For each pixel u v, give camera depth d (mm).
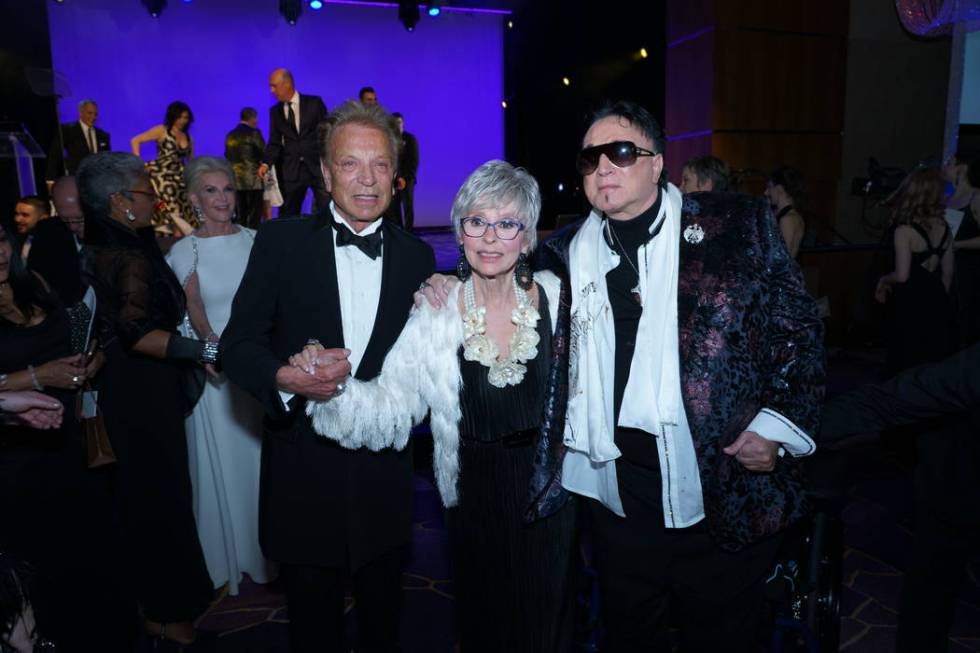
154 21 10625
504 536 1740
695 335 1558
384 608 1983
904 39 7863
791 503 1631
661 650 1852
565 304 1678
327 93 11742
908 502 3547
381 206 1776
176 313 2309
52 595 1979
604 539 1781
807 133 7832
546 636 1796
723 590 1703
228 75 11133
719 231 1574
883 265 4930
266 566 2811
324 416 1698
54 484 1937
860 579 2842
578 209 12500
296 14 11078
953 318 3605
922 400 1509
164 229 6973
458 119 12562
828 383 5730
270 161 7469
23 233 5234
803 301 1558
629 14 9195
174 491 2291
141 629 2436
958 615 2574
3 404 1738
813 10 7613
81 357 1896
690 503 1606
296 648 1893
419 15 11898
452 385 1683
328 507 1812
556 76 11695
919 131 8094
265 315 1801
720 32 7445
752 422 1554
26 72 8227
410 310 1834
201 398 2650
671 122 8250
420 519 3436
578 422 1678
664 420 1568
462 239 1643
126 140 10719
